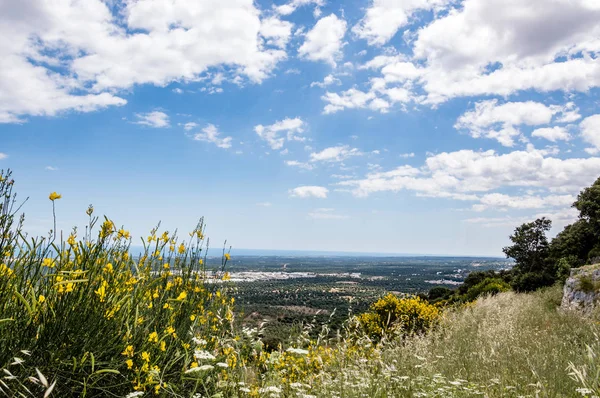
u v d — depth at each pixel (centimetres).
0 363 219
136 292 294
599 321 774
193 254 370
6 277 230
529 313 1023
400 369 479
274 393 336
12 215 234
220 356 338
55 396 235
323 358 483
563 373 412
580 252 2030
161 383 271
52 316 243
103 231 272
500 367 473
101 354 254
